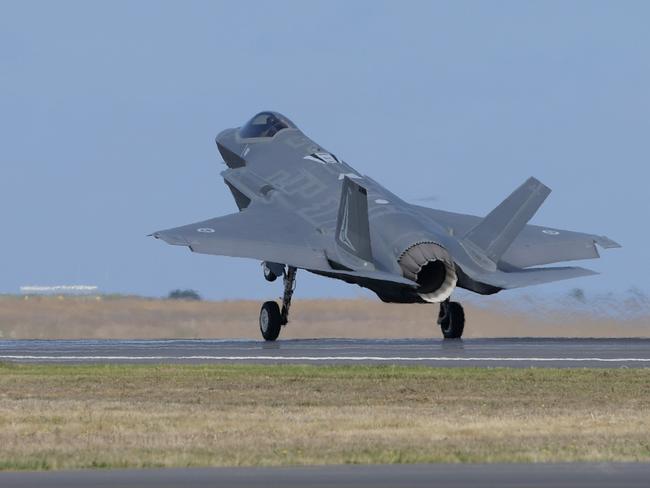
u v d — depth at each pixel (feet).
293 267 453.58
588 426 213.25
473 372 302.66
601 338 473.26
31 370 309.22
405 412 234.38
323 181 487.20
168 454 182.50
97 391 268.82
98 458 178.91
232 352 382.42
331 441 196.75
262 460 176.45
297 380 287.07
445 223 473.67
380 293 440.45
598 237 482.28
